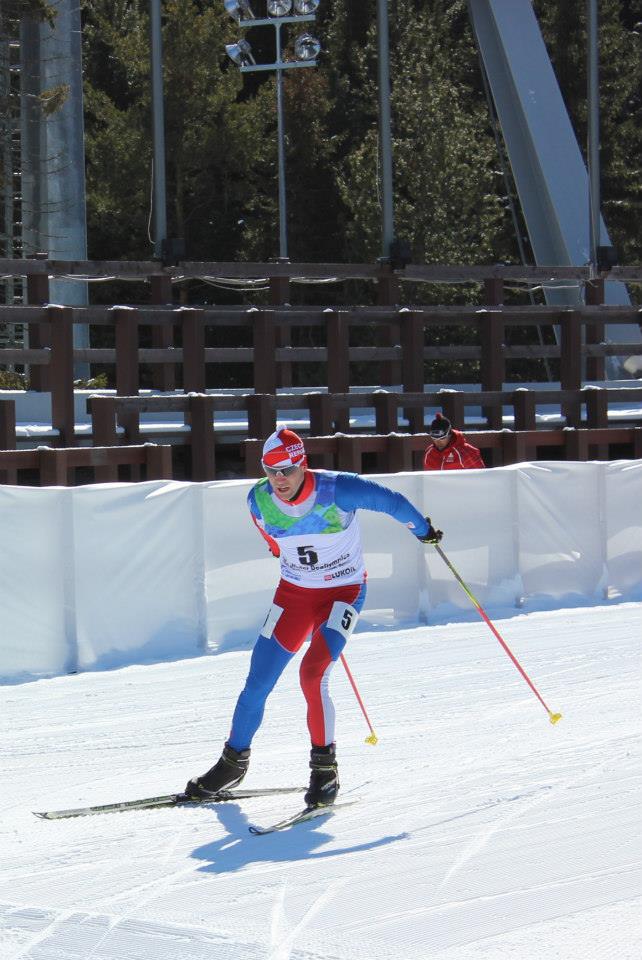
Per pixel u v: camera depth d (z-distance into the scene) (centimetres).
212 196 9438
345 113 10100
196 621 2180
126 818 1220
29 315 2938
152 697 1814
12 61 6222
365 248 8744
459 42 11250
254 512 1257
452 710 1686
